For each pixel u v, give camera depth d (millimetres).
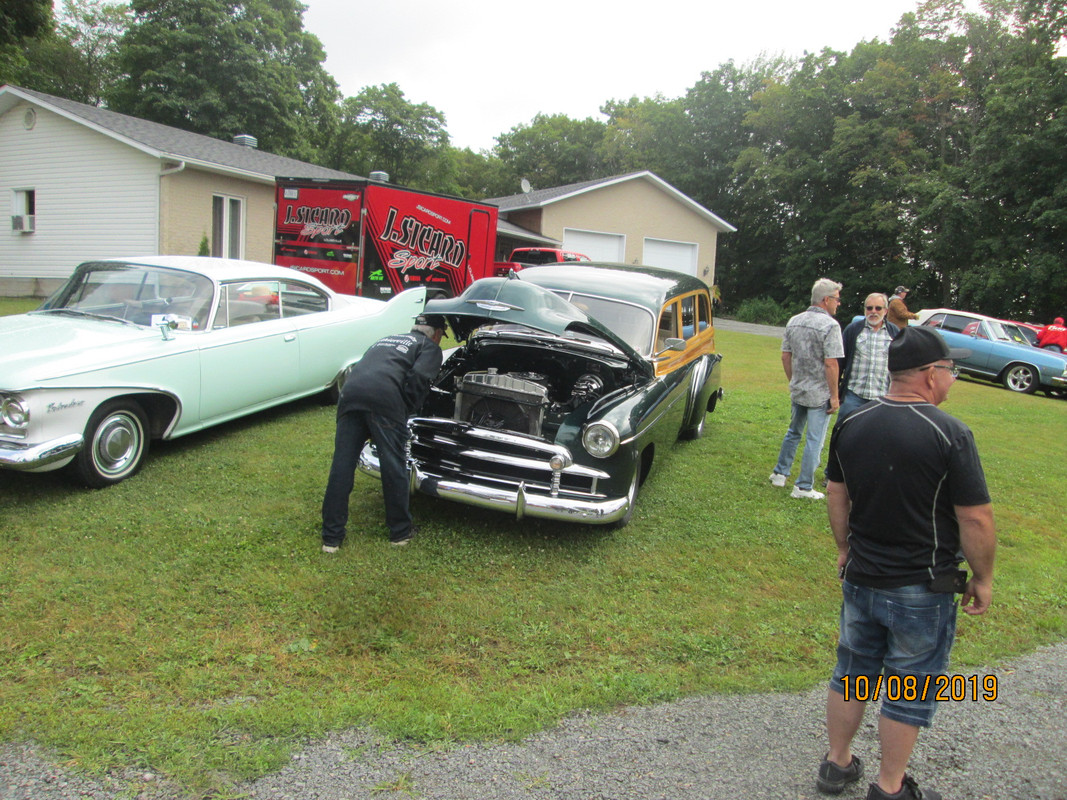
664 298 6016
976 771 2713
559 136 49969
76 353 4742
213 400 5715
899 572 2266
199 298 5770
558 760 2609
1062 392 14711
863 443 2305
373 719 2764
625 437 4355
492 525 4797
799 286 33281
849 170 31734
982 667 3479
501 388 4570
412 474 4457
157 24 26594
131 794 2326
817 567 4465
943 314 15742
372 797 2371
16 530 4168
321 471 5512
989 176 25078
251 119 27922
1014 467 7270
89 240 16672
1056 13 24750
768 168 33344
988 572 2229
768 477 6273
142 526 4332
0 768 2406
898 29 31750
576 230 26125
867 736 2912
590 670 3199
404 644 3305
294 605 3562
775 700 3080
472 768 2539
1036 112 24297
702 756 2682
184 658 3090
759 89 37750
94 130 16047
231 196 17141
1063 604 4191
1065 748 2879
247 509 4707
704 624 3672
